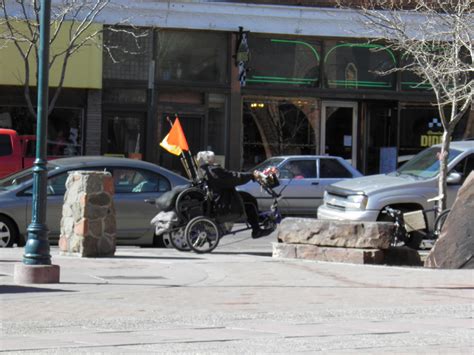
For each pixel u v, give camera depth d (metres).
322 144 35.84
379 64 35.88
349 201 22.31
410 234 20.91
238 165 34.72
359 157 36.66
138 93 33.62
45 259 14.52
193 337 9.99
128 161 21.39
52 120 32.50
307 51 35.44
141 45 33.47
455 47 22.36
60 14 28.97
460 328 10.74
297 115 35.47
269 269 16.77
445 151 21.22
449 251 17.66
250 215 19.86
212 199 19.36
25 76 29.06
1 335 10.04
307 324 10.98
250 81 34.94
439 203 21.14
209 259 18.30
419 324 11.02
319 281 15.24
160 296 13.32
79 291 13.65
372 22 27.72
